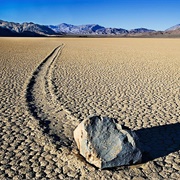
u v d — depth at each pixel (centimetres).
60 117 785
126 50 3231
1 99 963
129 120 759
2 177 489
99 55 2559
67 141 621
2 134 662
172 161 536
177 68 1683
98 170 498
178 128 698
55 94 1038
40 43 5019
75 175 491
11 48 3488
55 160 543
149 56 2462
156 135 657
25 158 552
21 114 806
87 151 514
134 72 1541
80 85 1199
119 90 1106
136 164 518
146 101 945
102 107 879
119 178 477
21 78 1339
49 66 1762
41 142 619
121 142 507
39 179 482
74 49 3362
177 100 953
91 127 520
